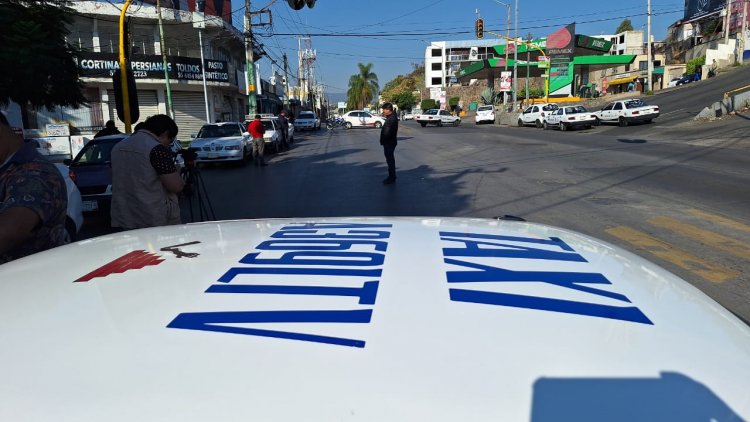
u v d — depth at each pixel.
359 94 87.00
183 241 1.74
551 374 0.87
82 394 0.85
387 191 9.72
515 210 7.57
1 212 2.23
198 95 31.78
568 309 1.10
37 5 7.98
